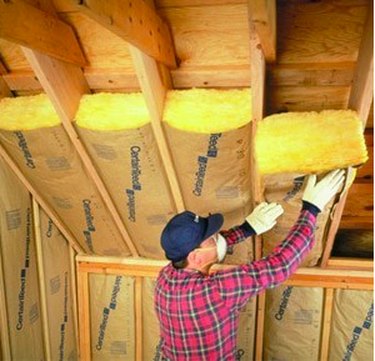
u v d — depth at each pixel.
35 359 2.78
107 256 2.96
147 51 1.35
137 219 2.46
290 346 2.91
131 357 3.13
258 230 1.94
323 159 1.55
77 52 1.67
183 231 1.71
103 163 2.03
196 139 1.77
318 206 1.67
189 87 1.79
